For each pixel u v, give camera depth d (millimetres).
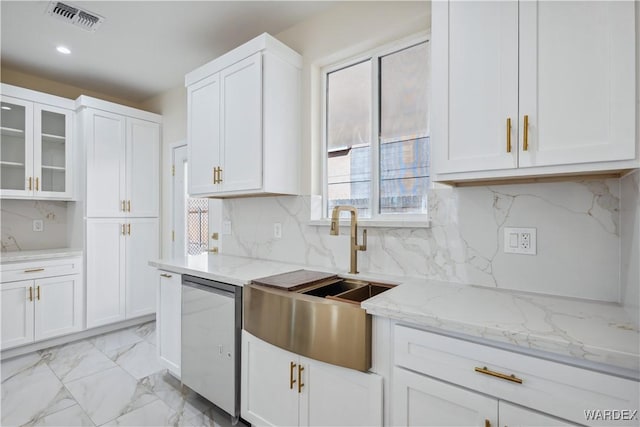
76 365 2496
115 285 3230
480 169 1242
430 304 1222
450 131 1308
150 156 3543
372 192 2039
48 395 2072
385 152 2016
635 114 981
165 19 2248
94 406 1957
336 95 2250
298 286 1575
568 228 1331
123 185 3318
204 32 2410
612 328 967
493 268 1505
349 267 1999
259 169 1996
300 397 1432
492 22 1219
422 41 1872
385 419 1210
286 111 2135
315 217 2213
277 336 1455
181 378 2051
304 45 2256
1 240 3018
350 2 2033
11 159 2879
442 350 1069
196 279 1969
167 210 3570
